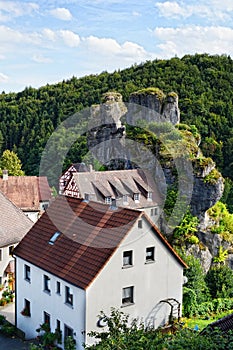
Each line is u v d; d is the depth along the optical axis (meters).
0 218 38.16
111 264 23.86
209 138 69.94
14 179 59.19
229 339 14.97
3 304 33.94
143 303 25.75
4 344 26.70
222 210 49.19
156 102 58.00
